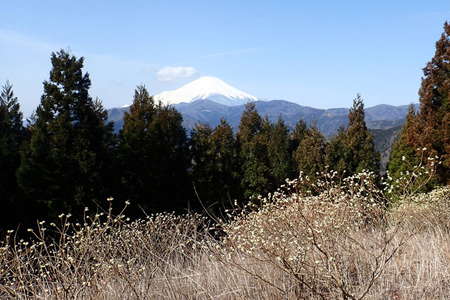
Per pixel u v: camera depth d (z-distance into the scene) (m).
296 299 3.16
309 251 3.46
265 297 3.25
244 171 20.08
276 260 3.38
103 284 3.54
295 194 4.52
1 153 14.18
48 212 13.26
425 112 18.61
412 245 4.58
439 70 18.50
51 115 14.12
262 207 5.59
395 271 3.79
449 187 8.33
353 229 4.47
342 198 4.56
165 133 16.97
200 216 6.14
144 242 4.75
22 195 13.51
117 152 15.96
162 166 16.22
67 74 14.23
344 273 3.15
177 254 4.58
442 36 18.42
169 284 3.60
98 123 14.89
